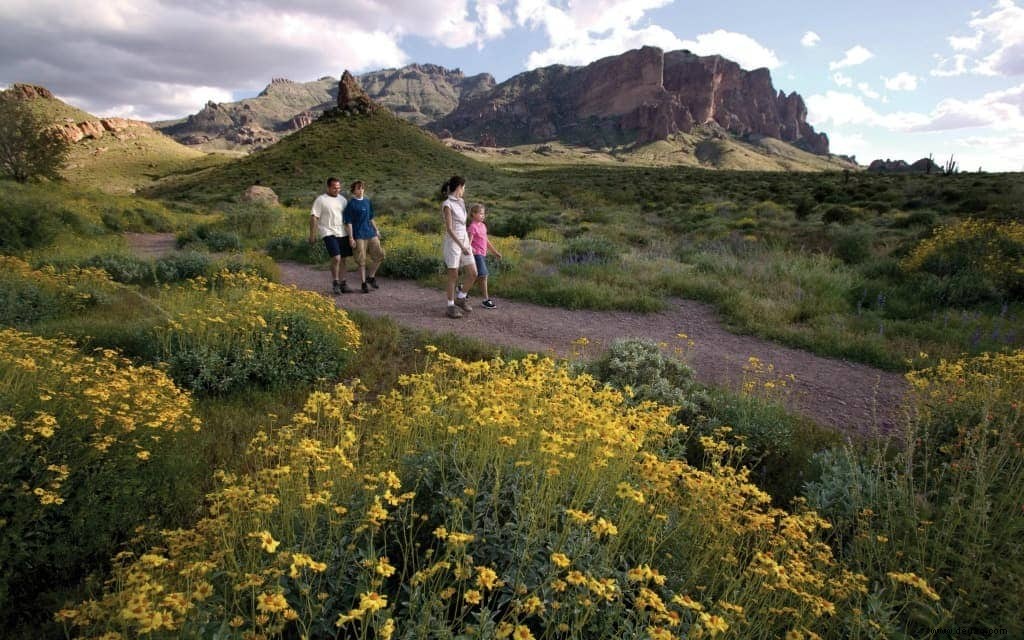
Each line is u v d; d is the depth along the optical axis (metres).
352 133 80.25
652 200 35.53
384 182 58.59
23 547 2.24
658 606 1.69
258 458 3.07
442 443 2.76
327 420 3.68
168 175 102.62
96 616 1.73
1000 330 7.22
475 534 2.16
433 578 2.07
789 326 7.89
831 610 1.97
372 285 9.14
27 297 6.11
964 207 22.62
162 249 14.31
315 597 1.84
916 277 10.01
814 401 5.30
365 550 2.06
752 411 4.32
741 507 2.55
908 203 25.62
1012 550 2.50
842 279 10.48
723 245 15.13
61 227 12.52
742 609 2.02
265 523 2.16
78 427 2.67
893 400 5.41
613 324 7.84
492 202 38.31
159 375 3.67
